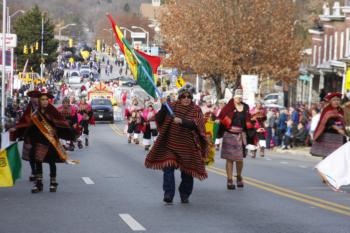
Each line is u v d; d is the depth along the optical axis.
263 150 50.50
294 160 47.41
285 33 101.56
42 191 26.34
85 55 156.62
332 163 27.30
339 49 99.06
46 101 25.41
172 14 103.56
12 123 35.03
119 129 87.56
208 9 100.56
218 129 27.61
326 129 29.94
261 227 18.75
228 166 27.45
